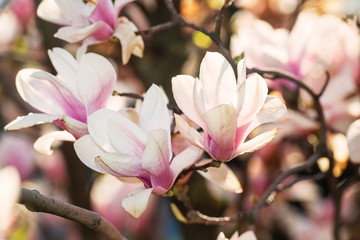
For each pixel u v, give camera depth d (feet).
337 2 4.63
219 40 3.44
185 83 3.06
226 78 3.03
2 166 5.16
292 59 4.08
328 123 4.12
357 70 4.14
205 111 3.00
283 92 4.11
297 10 4.35
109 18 3.44
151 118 3.09
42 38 4.42
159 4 4.71
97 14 3.42
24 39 5.16
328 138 4.12
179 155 3.08
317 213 5.06
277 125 4.17
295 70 4.08
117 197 4.82
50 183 5.28
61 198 5.17
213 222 3.51
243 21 4.97
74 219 3.07
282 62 4.07
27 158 5.25
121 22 3.47
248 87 2.99
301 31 4.11
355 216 4.67
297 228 5.03
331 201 5.02
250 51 4.07
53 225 4.93
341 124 4.12
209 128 2.98
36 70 3.27
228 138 3.00
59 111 3.24
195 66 4.79
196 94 2.98
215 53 3.04
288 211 5.18
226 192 4.81
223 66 3.03
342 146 4.07
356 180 3.97
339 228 3.97
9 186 2.72
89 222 3.10
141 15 4.68
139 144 3.06
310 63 4.09
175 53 4.79
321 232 4.98
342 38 4.15
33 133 4.93
